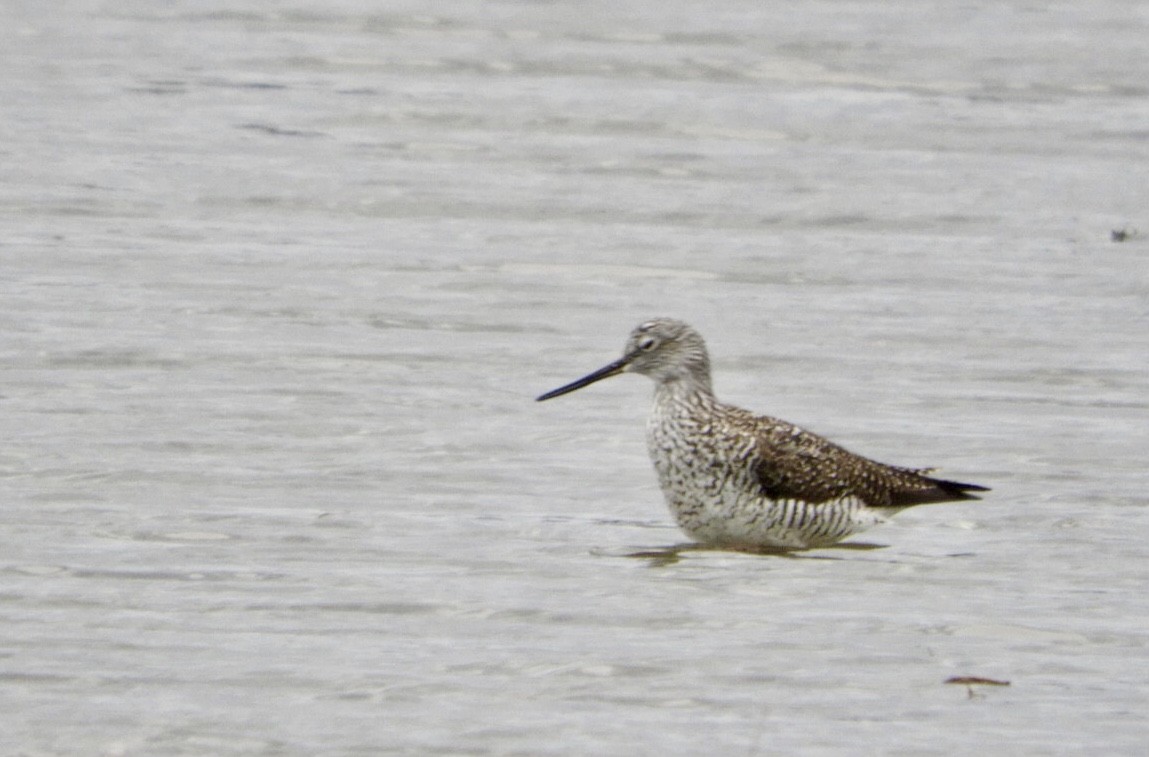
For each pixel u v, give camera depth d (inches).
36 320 749.9
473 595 474.6
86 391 662.5
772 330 774.5
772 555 522.9
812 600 478.0
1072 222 960.3
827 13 1503.4
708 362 545.0
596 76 1286.9
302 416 644.1
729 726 390.0
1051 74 1299.2
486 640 441.1
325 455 603.8
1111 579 499.5
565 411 664.4
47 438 607.5
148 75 1259.2
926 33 1425.9
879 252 904.9
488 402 671.1
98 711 392.5
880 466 536.1
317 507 550.6
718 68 1311.5
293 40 1385.3
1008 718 395.9
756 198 999.0
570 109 1191.6
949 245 919.7
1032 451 622.5
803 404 677.3
